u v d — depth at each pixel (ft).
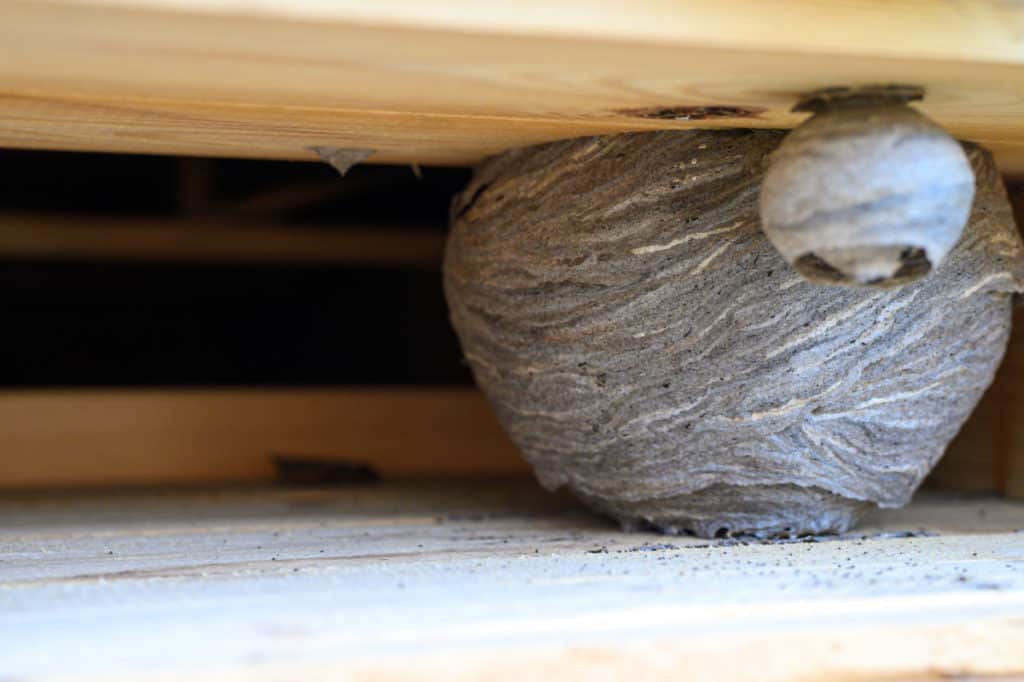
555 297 1.81
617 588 1.58
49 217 2.67
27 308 3.29
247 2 1.40
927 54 1.51
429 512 2.08
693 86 1.59
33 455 2.37
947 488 2.25
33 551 1.78
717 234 1.75
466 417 2.54
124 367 3.37
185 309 3.39
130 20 1.42
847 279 1.60
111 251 2.80
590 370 1.81
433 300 3.21
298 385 3.43
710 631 1.45
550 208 1.81
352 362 3.42
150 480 2.41
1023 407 2.12
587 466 1.87
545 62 1.51
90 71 1.55
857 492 1.84
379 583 1.60
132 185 2.81
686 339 1.77
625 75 1.55
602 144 1.78
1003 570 1.67
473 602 1.53
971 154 1.81
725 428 1.78
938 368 1.81
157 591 1.57
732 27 1.47
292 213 2.83
